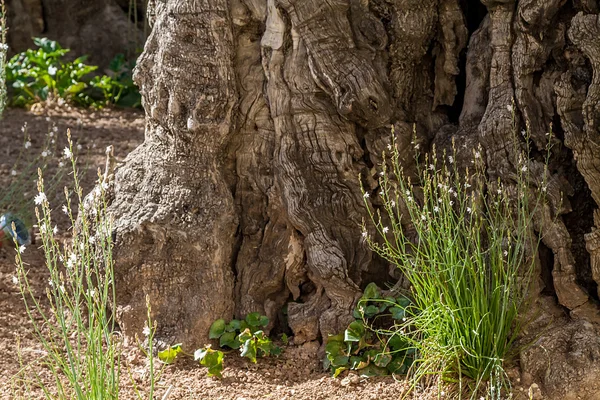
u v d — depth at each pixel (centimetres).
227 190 515
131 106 1106
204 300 503
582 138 453
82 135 949
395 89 508
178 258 506
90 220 523
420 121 520
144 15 1220
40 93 1071
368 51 493
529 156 475
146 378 474
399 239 503
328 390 461
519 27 472
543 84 477
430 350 444
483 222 480
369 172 505
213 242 505
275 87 500
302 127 500
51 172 816
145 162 529
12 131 945
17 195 720
